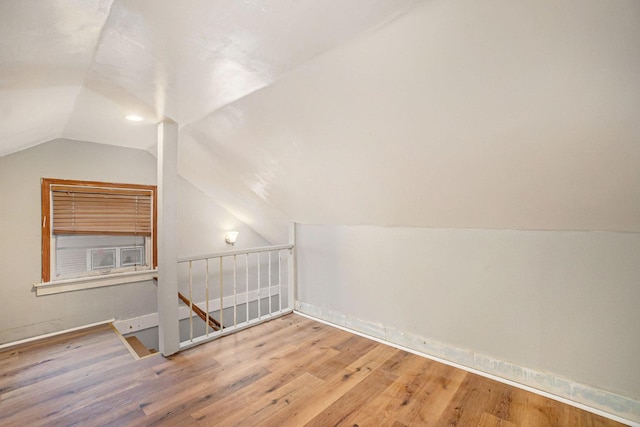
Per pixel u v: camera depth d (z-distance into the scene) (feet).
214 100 6.44
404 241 8.35
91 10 3.39
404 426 5.34
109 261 11.06
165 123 7.97
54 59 4.32
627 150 4.13
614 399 5.54
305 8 3.47
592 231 5.70
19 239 9.32
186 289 13.01
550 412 5.68
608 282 5.57
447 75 4.18
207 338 8.77
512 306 6.63
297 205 10.00
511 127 4.52
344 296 9.86
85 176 10.43
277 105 6.15
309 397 6.15
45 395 6.25
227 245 14.30
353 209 8.65
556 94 3.86
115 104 6.79
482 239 7.00
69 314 10.12
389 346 8.48
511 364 6.66
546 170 4.96
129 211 11.34
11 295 9.18
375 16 3.61
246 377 6.89
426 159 5.81
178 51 4.50
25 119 6.46
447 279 7.57
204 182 12.30
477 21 3.44
